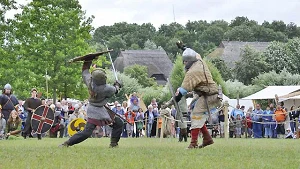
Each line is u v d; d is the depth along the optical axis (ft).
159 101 234.99
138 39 606.14
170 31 617.21
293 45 290.97
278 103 114.52
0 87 165.07
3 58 156.87
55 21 166.61
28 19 160.76
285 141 68.95
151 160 31.27
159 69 386.73
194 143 43.24
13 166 27.66
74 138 43.09
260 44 397.60
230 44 392.27
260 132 109.91
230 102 151.33
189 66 42.65
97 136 96.07
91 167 27.35
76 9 170.60
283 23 594.65
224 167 27.94
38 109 75.72
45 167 27.25
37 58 168.35
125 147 45.32
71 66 171.32
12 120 80.38
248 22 598.75
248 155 36.24
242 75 279.49
